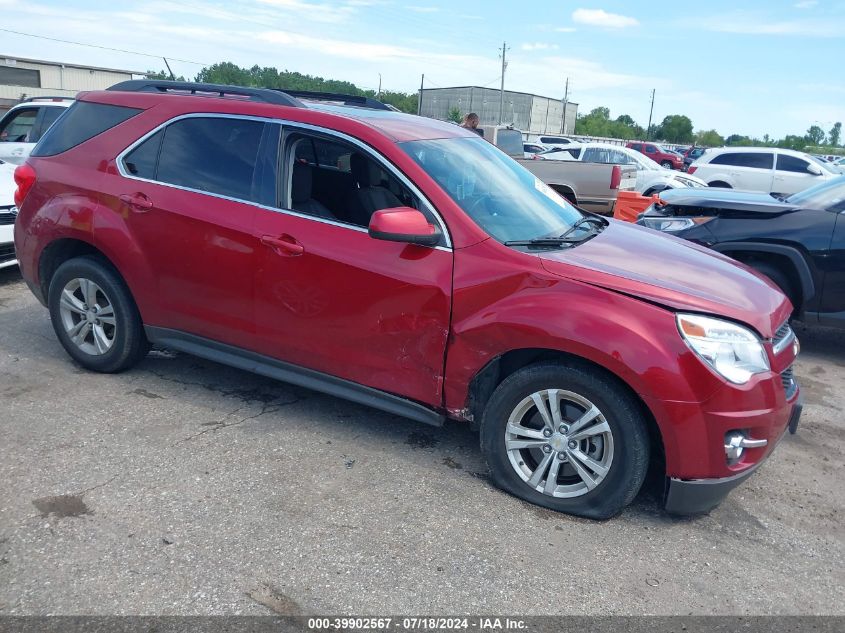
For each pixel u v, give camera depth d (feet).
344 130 12.39
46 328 18.28
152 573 9.14
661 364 9.98
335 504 10.96
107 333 15.05
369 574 9.37
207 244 13.05
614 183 41.34
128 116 14.37
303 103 13.66
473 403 11.73
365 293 11.77
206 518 10.38
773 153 58.90
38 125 34.12
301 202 12.74
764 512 11.60
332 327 12.21
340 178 13.34
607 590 9.38
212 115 13.48
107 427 12.99
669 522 11.07
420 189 11.72
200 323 13.61
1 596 8.61
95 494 10.82
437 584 9.27
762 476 12.85
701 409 10.05
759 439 10.46
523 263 10.97
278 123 12.84
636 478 10.55
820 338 21.98
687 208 20.79
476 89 259.19
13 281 23.50
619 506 10.77
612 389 10.36
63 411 13.52
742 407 10.18
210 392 14.79
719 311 10.37
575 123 313.94
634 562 10.00
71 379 15.05
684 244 13.92
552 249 11.59
